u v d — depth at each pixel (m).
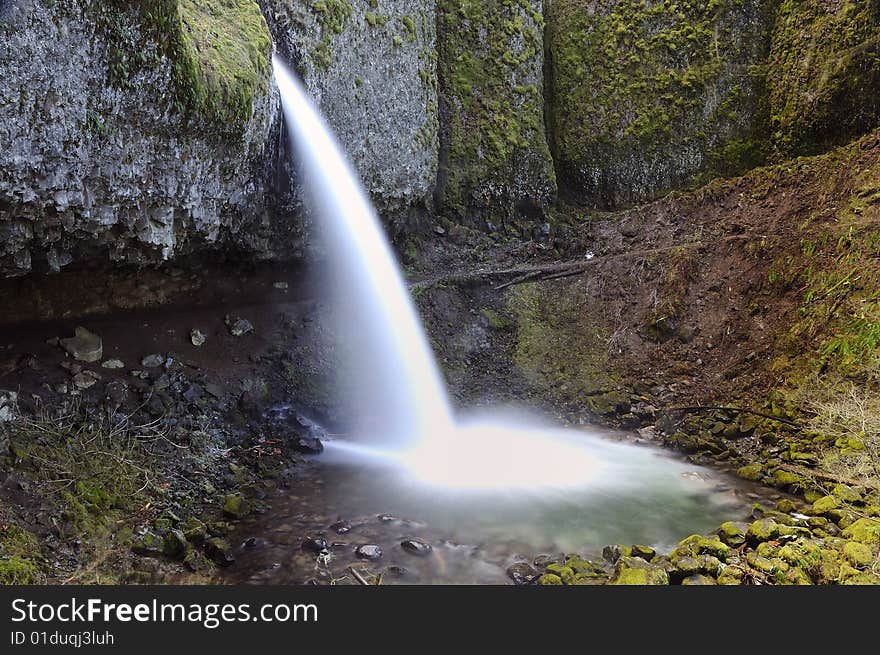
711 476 4.95
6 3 3.21
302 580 3.37
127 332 5.06
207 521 3.92
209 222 4.95
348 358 5.98
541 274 7.30
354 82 6.42
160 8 3.84
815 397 5.43
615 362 6.48
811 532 3.90
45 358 4.50
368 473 4.88
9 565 3.02
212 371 5.26
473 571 3.55
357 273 6.53
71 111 3.62
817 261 6.25
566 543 3.92
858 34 7.65
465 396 6.20
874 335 5.40
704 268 6.89
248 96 4.61
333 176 6.16
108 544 3.43
